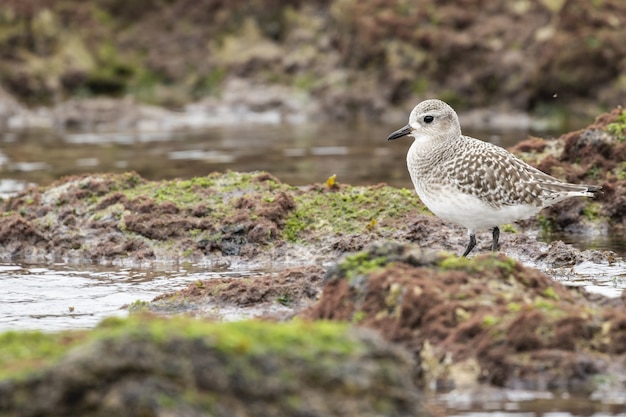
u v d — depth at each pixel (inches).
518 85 1141.7
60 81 1250.6
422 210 620.4
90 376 268.7
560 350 365.4
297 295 474.9
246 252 594.6
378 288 388.5
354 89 1190.3
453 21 1179.3
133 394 266.8
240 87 1248.8
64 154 951.6
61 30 1278.3
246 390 276.4
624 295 417.7
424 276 395.9
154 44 1314.0
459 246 589.3
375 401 287.3
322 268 497.7
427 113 533.3
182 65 1298.0
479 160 511.2
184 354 275.0
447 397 353.4
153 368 271.0
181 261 594.6
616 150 681.0
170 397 268.2
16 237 619.2
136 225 614.2
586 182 677.9
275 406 277.3
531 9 1172.5
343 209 622.5
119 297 508.7
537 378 358.6
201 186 652.7
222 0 1320.1
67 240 614.5
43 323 459.5
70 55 1266.0
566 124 1087.6
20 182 813.2
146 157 932.6
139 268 579.8
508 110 1143.0
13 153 956.0
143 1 1331.2
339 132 1081.4
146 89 1283.2
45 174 849.5
